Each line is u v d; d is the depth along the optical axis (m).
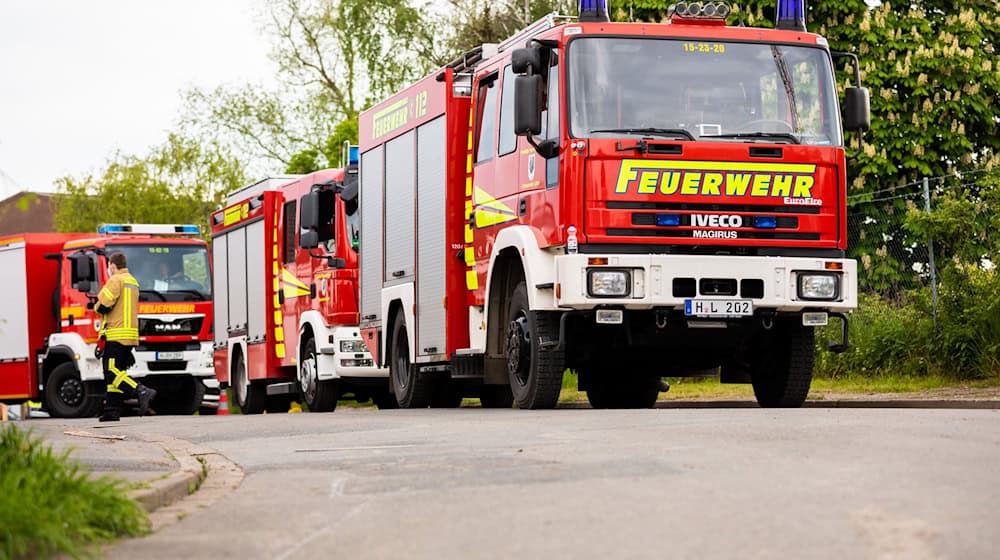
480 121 17.17
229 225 28.19
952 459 8.67
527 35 16.14
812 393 18.89
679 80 14.90
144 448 11.75
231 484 8.96
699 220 14.62
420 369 19.09
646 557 5.75
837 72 27.17
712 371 17.17
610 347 15.79
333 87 56.09
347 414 17.59
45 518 6.12
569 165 14.47
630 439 10.52
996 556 5.59
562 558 5.80
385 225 20.39
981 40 27.41
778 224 14.84
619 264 14.35
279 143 56.88
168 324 30.59
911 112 27.14
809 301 14.79
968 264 19.73
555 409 15.68
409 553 6.05
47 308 31.98
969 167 26.98
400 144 19.80
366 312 21.28
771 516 6.62
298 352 23.95
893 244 25.78
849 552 5.71
